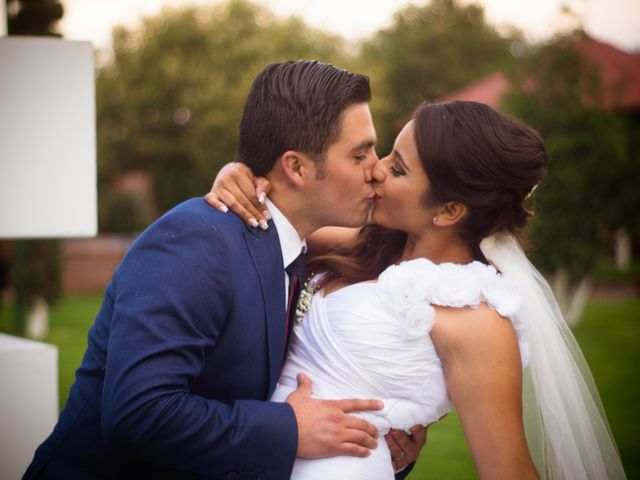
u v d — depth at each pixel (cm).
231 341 177
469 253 207
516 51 1067
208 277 171
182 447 163
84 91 271
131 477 179
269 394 184
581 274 1009
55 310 1370
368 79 194
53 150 269
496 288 186
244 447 168
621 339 928
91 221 274
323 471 178
